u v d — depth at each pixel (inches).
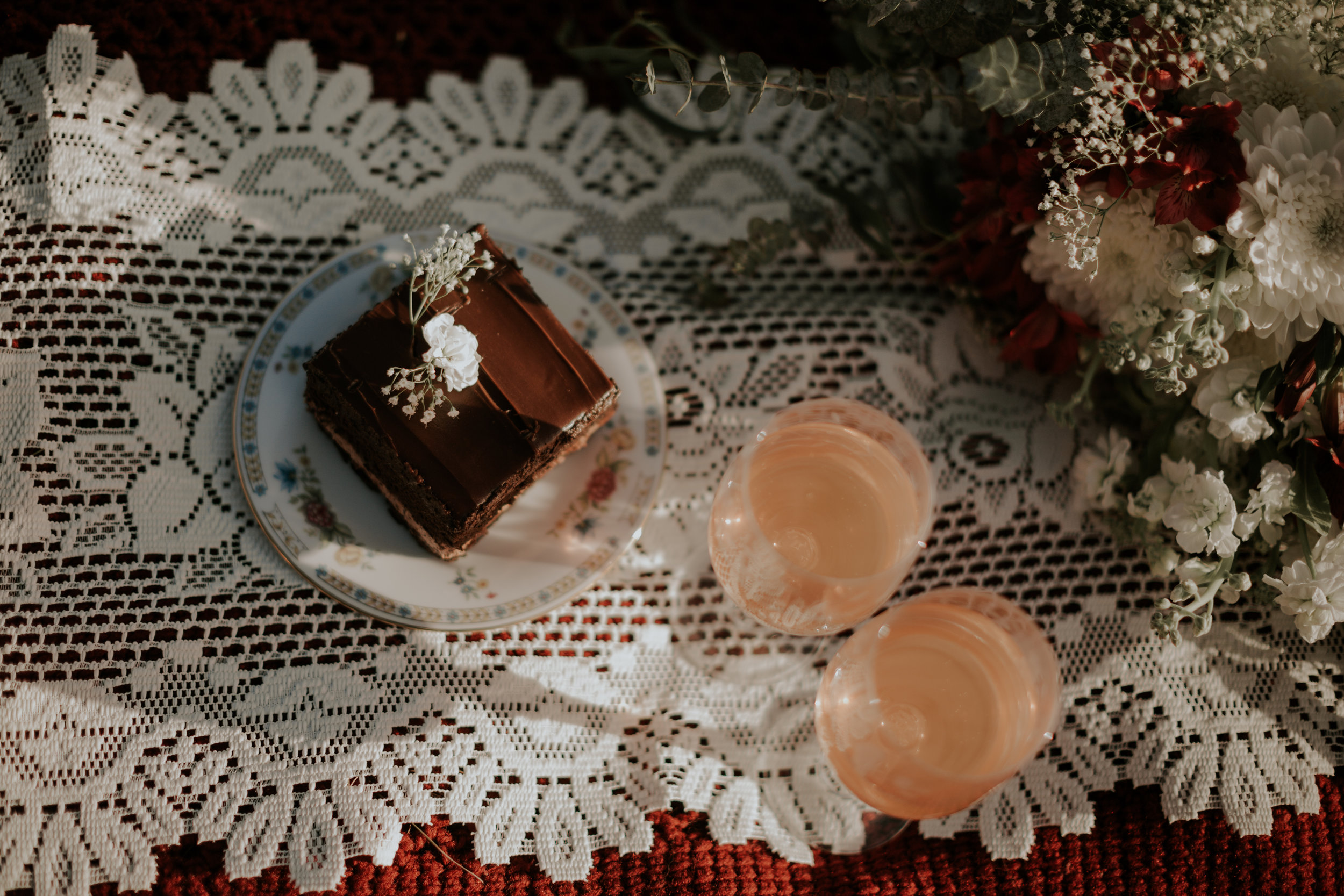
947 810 21.6
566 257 25.2
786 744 24.2
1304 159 21.3
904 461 22.8
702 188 25.8
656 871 23.7
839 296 25.8
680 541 24.8
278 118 24.9
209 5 24.7
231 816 23.0
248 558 23.7
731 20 25.8
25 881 22.8
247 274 24.5
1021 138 23.2
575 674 24.1
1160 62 22.0
